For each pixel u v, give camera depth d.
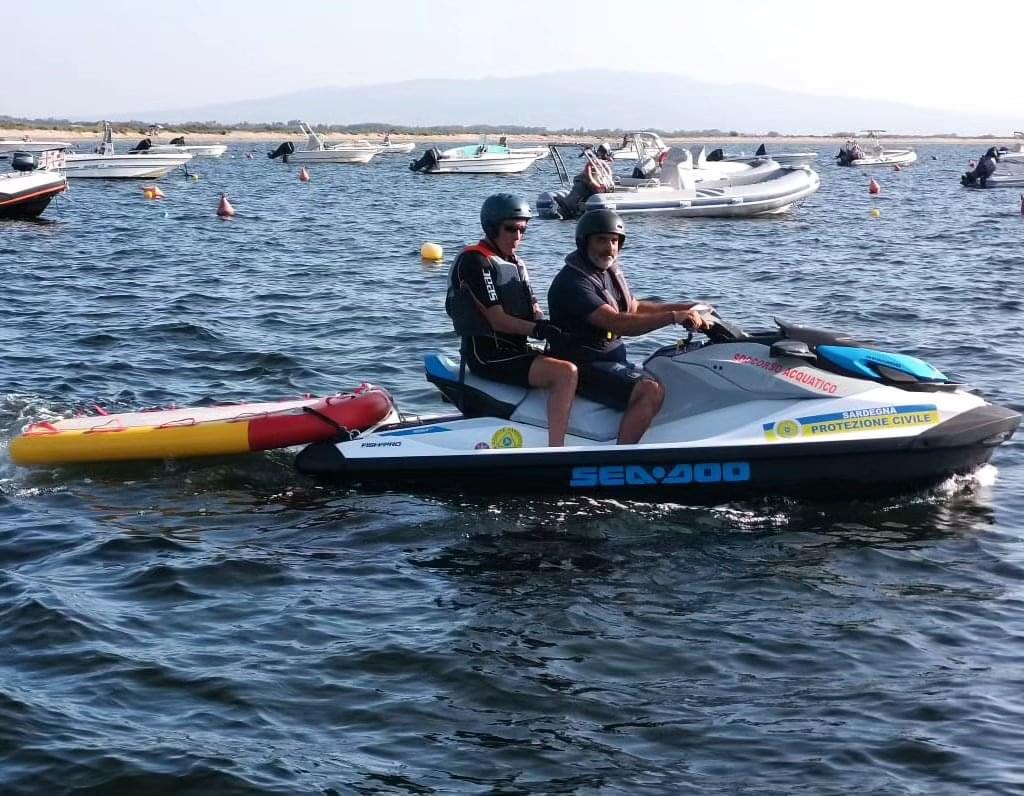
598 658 5.60
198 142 131.75
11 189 29.33
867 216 34.91
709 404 7.80
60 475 8.23
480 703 5.17
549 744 4.85
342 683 5.32
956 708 5.12
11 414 9.84
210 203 39.59
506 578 6.57
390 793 4.48
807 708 5.14
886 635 5.86
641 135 43.09
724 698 5.23
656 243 26.17
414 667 5.48
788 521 7.46
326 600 6.25
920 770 4.65
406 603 6.22
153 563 6.72
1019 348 12.95
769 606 6.22
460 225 30.95
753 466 7.58
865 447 7.56
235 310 15.41
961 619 6.06
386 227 30.11
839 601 6.28
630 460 7.61
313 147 77.19
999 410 7.92
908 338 13.62
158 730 4.90
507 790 4.52
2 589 6.31
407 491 7.95
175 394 10.73
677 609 6.17
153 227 29.12
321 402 8.54
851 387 7.73
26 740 4.77
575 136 179.12
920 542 7.14
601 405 7.85
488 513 7.55
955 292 17.55
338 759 4.71
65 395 10.55
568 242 27.03
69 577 6.53
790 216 34.62
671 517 7.50
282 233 27.92
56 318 14.56
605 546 7.04
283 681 5.33
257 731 4.91
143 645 5.68
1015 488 8.10
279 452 8.65
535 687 5.30
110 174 52.94
